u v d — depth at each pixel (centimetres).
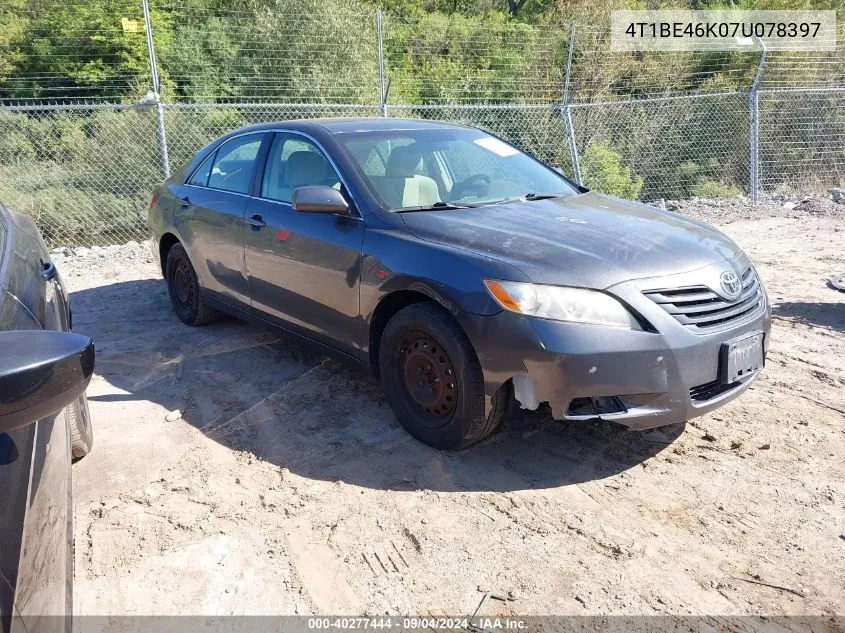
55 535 182
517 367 306
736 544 285
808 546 282
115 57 1400
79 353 156
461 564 275
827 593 257
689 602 254
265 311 459
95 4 1391
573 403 313
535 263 316
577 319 301
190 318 567
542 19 2052
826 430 374
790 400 412
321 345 417
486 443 368
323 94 1364
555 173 480
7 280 244
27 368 144
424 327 339
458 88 1442
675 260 329
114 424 398
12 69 1355
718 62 1642
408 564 276
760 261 754
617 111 1469
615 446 364
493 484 330
